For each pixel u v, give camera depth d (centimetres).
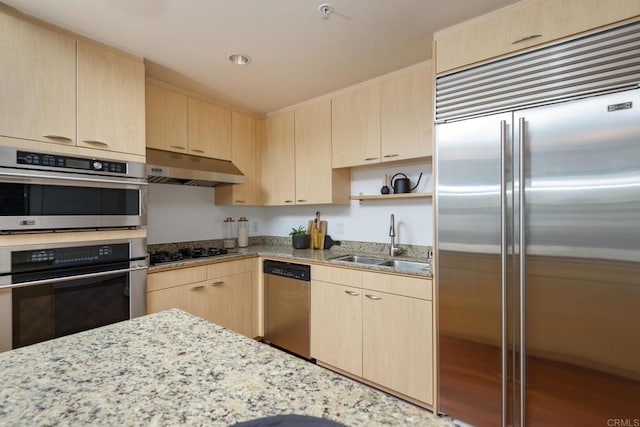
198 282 242
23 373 75
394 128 234
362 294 219
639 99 129
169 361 81
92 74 185
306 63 221
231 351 88
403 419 58
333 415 59
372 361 213
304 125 293
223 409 61
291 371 77
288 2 156
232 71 231
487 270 165
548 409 149
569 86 144
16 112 157
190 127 262
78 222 177
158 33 182
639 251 129
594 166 138
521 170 153
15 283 156
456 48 176
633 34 131
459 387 175
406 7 161
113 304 192
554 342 148
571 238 143
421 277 191
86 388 69
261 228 370
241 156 306
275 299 277
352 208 297
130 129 201
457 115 175
